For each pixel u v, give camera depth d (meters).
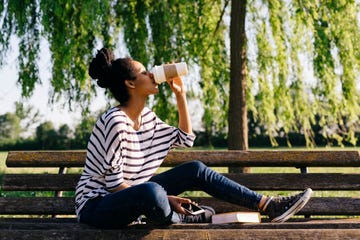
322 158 3.63
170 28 9.88
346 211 3.49
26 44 9.63
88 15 8.71
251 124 12.76
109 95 9.70
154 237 2.81
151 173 3.21
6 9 9.51
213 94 10.41
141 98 3.18
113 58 3.27
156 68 3.16
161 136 3.29
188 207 3.28
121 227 2.96
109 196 2.92
